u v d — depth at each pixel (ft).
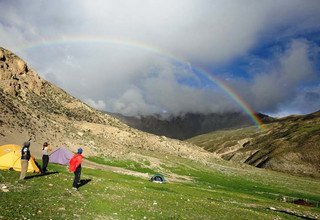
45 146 124.57
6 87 507.71
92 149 426.92
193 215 94.89
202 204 124.67
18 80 604.90
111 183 135.85
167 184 260.83
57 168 197.88
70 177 123.95
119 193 109.60
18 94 543.80
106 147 497.05
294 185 576.20
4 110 330.75
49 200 78.64
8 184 88.58
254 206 196.95
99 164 363.35
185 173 496.64
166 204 105.29
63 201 80.43
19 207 66.44
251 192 361.51
